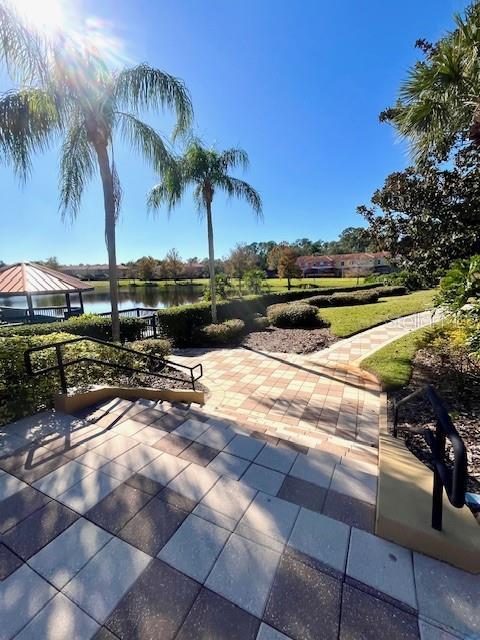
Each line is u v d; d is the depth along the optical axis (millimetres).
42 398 2834
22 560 1314
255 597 1161
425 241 4520
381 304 14375
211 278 9422
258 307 12859
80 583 1217
